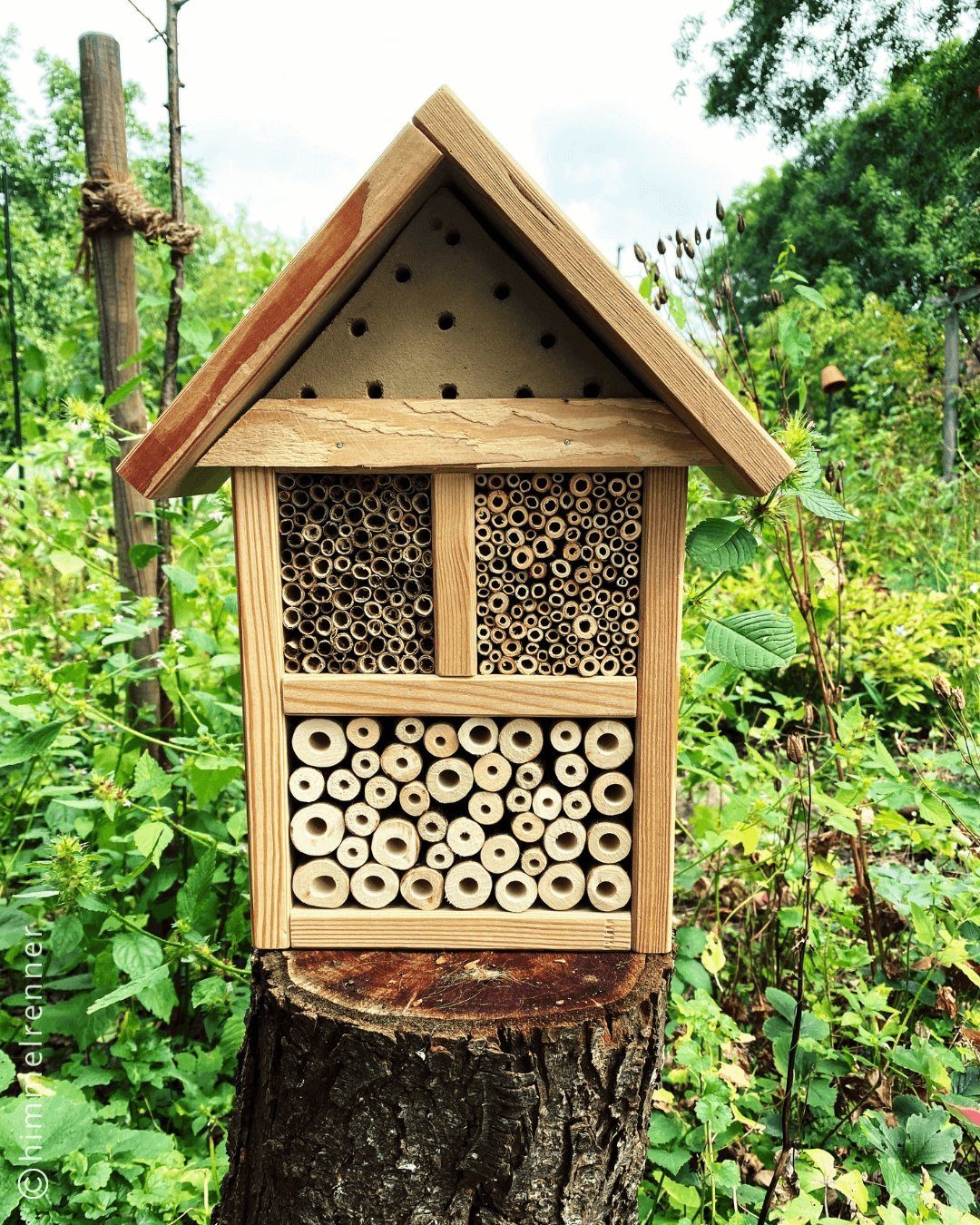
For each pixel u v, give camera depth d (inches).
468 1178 48.6
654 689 52.5
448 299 50.4
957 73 301.0
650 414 49.2
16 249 324.2
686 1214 56.7
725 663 71.2
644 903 54.6
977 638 104.3
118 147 84.0
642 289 75.4
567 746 54.5
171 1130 72.1
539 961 54.5
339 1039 47.7
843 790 63.7
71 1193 59.9
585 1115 48.4
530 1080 46.9
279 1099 50.5
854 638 119.3
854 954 68.6
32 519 91.4
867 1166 61.2
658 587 51.6
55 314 300.8
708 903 94.1
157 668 80.2
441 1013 48.4
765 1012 75.5
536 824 55.4
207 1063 71.9
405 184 43.2
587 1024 47.6
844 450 169.2
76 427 76.5
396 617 54.2
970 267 245.0
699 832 78.2
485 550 53.1
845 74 338.0
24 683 78.9
